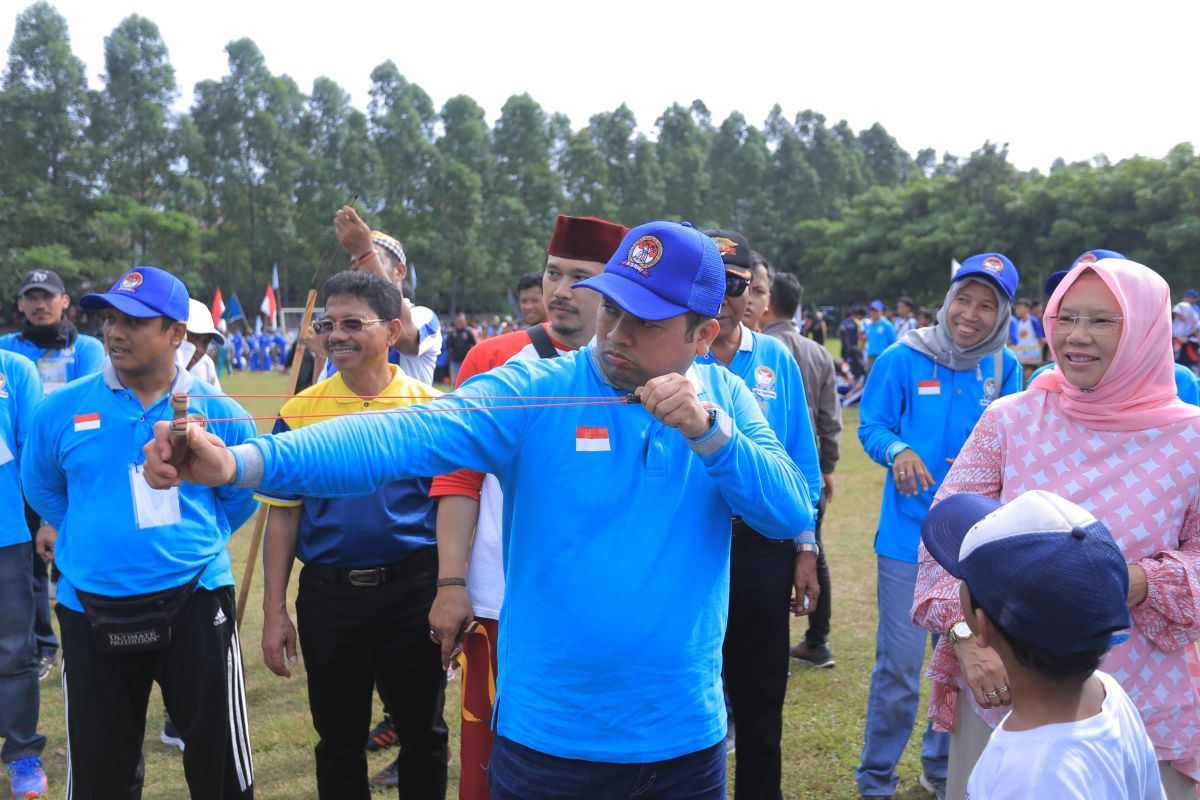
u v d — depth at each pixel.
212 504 3.28
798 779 4.06
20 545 4.03
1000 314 3.88
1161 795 1.81
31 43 53.25
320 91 67.81
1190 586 2.40
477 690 3.09
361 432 1.91
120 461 3.12
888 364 4.08
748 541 3.42
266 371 34.66
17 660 4.02
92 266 51.34
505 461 2.13
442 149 71.38
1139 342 2.48
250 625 6.03
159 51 59.47
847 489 9.97
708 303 2.07
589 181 75.06
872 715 3.82
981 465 2.75
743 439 2.04
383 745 4.49
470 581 3.12
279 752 4.42
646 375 2.09
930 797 3.92
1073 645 1.61
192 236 55.53
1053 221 54.06
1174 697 2.50
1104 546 1.64
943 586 2.59
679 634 2.07
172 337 3.18
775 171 84.56
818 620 5.25
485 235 69.81
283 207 64.19
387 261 4.62
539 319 6.27
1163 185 49.19
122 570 3.06
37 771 4.09
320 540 3.23
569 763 2.06
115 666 3.12
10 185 51.94
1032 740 1.68
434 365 4.89
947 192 60.97
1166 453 2.51
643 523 2.06
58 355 5.43
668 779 2.10
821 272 70.50
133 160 58.88
